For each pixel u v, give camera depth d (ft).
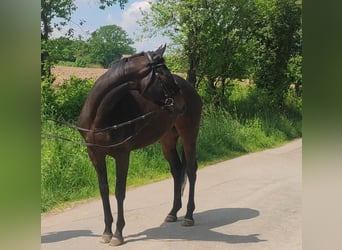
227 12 38.70
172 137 17.22
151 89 13.55
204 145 31.96
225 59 41.01
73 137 23.88
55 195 20.04
